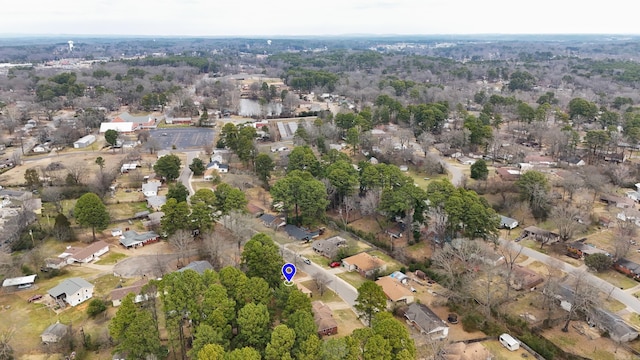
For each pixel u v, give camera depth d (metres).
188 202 116.81
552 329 72.38
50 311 73.69
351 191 114.06
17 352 63.41
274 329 57.34
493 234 95.06
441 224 97.69
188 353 58.12
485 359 62.94
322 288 80.06
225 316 60.34
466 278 80.06
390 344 54.94
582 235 102.25
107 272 85.81
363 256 91.94
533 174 114.31
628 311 76.25
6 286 79.75
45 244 95.81
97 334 67.00
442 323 70.31
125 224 106.94
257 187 130.62
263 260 75.06
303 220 107.38
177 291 60.72
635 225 102.94
